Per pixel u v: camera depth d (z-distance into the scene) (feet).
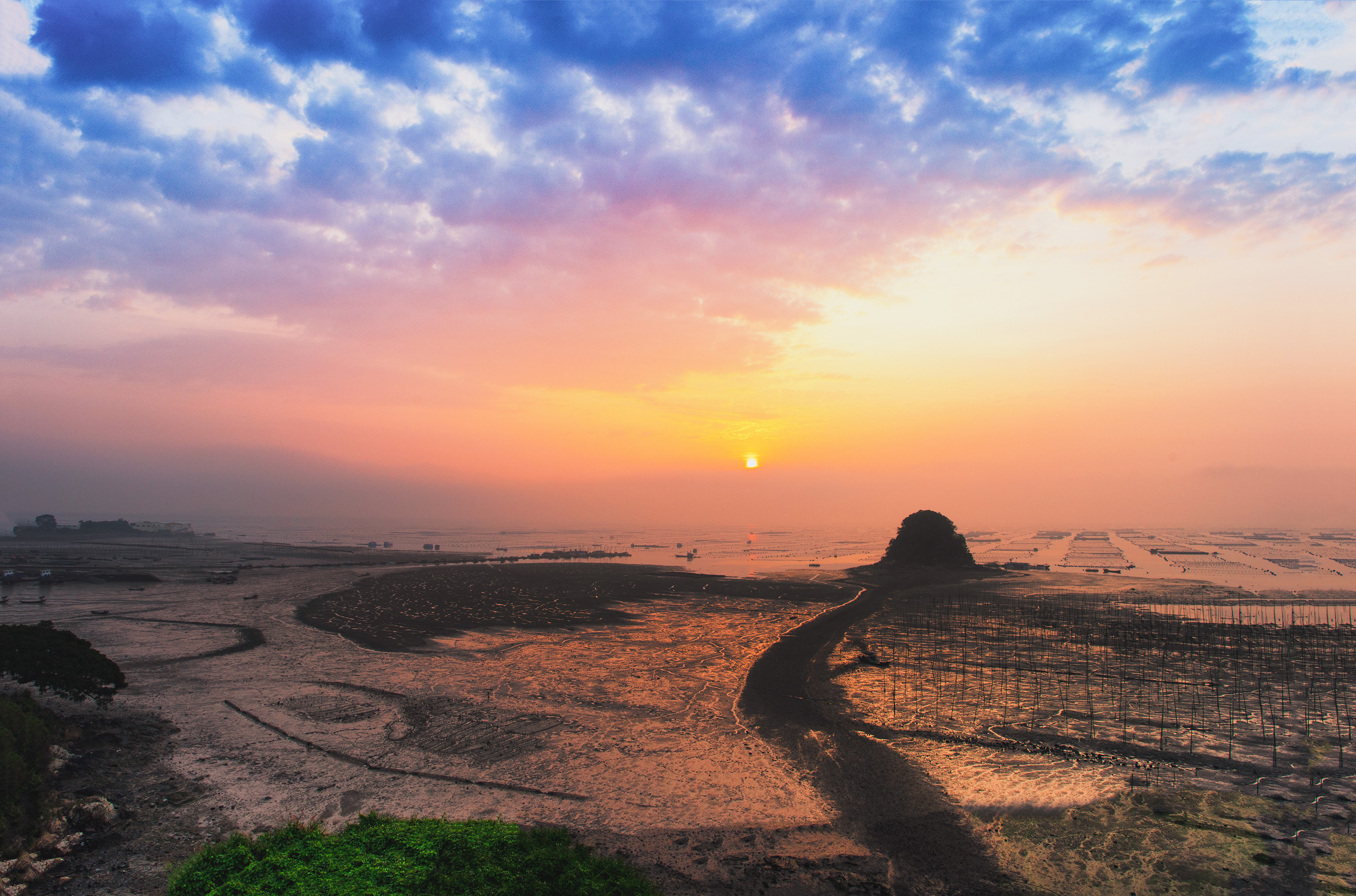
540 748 97.14
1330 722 106.93
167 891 58.59
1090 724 107.14
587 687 132.26
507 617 218.59
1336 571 398.62
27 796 70.74
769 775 87.81
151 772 86.58
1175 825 72.69
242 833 70.54
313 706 116.98
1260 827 72.13
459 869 47.62
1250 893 59.36
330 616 219.00
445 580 322.34
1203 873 62.75
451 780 85.40
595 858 50.83
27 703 93.45
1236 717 110.22
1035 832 71.67
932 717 111.65
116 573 324.80
